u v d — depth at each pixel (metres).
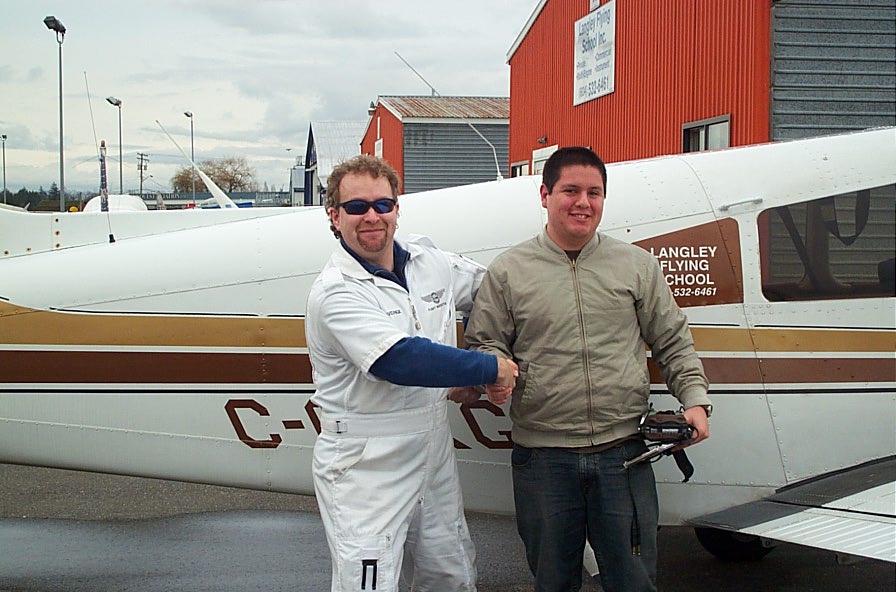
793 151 3.04
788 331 2.87
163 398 2.88
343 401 2.21
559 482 2.33
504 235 2.92
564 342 2.30
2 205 3.23
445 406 2.34
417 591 2.44
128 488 4.96
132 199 4.82
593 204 2.28
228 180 57.25
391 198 2.17
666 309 2.38
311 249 2.91
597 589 3.40
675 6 10.77
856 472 2.90
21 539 4.07
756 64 8.63
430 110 25.03
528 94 17.19
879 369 2.91
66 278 2.91
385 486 2.19
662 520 2.91
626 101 12.42
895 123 8.71
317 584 3.49
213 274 2.88
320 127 45.12
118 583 3.52
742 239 2.88
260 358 2.86
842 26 8.55
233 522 4.30
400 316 2.19
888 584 3.45
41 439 2.93
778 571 3.59
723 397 2.83
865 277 2.95
